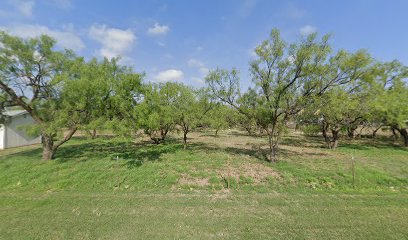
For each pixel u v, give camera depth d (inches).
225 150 592.1
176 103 569.3
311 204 224.7
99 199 236.8
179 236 162.2
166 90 552.1
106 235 163.5
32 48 395.2
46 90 417.1
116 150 559.5
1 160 418.3
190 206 219.0
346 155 529.3
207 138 985.5
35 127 378.3
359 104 526.9
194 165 398.3
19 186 284.5
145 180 308.5
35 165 378.3
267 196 250.1
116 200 233.8
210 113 653.3
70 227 174.7
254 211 207.3
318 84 382.6
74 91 349.7
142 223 181.8
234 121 717.3
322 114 593.9
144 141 797.9
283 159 468.1
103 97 386.0
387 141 871.7
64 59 420.5
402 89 602.9
